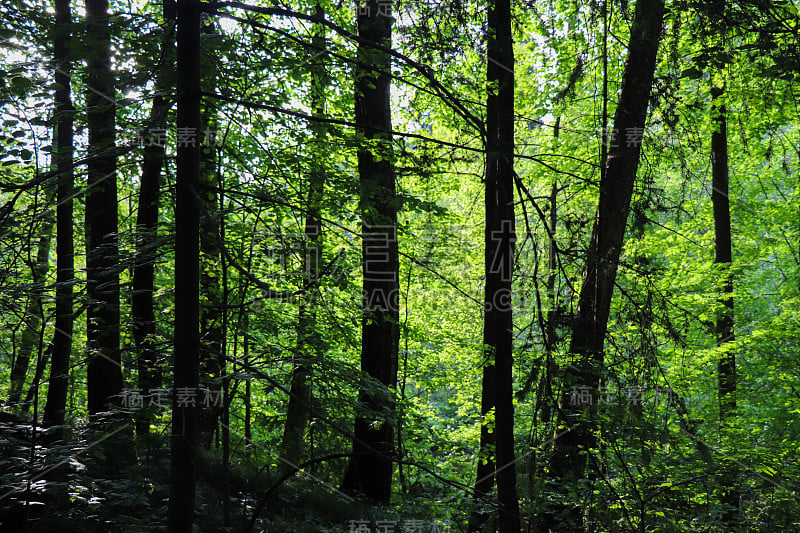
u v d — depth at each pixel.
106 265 6.30
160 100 5.66
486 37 4.31
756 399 12.25
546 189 12.31
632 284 5.72
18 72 4.57
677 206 5.95
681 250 12.10
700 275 11.83
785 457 9.18
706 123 9.69
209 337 6.09
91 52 4.41
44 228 5.06
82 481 5.33
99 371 6.94
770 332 11.04
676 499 6.86
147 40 4.72
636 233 5.64
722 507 7.42
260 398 10.32
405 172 5.64
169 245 5.79
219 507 5.85
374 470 8.60
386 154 6.23
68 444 5.16
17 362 7.64
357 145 6.19
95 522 5.01
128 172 6.91
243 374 3.78
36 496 5.10
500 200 3.37
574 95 6.36
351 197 6.29
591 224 5.82
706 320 10.73
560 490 6.28
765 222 13.16
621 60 8.97
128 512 5.46
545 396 4.23
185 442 2.73
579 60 6.22
